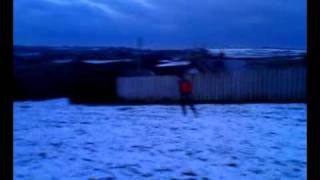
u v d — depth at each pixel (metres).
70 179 6.46
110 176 6.63
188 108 15.91
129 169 7.08
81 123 12.43
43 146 9.03
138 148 8.84
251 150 8.51
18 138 10.02
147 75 20.55
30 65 19.92
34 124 12.20
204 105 16.91
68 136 10.35
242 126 11.62
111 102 18.31
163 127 11.59
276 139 9.70
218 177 6.51
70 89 19.52
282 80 18.05
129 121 12.74
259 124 11.94
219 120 12.79
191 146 8.97
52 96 19.42
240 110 15.12
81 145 9.20
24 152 8.45
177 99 18.67
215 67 23.12
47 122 12.61
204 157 7.93
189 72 22.61
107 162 7.59
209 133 10.56
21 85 18.97
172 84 18.72
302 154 8.09
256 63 22.41
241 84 18.34
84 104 17.47
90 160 7.76
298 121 12.44
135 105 17.08
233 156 7.99
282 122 12.30
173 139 9.80
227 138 9.88
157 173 6.80
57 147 8.98
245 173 6.73
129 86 18.97
